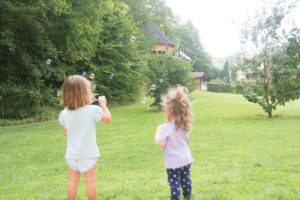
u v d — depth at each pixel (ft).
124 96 69.56
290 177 11.05
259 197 8.92
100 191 11.05
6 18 34.22
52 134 31.32
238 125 31.01
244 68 36.96
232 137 23.86
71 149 8.06
